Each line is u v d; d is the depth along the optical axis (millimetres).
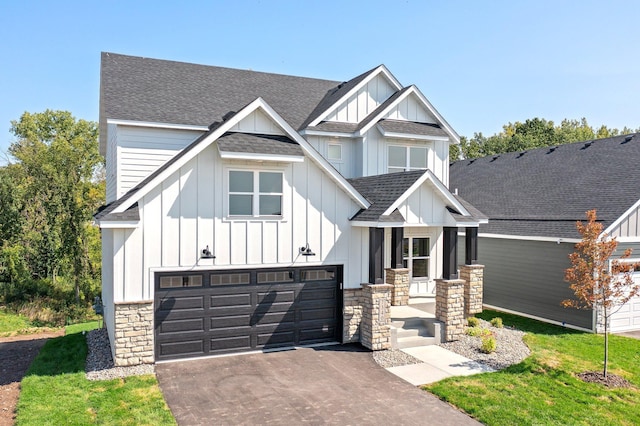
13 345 16484
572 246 17156
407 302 17328
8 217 28422
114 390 10266
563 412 9500
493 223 21422
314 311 13945
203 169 12469
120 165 15625
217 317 12781
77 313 26188
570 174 21750
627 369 12305
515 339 14977
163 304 12203
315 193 13758
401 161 19078
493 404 9758
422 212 14102
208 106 17656
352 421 9023
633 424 9117
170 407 9516
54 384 10703
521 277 19422
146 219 11875
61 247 27938
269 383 10891
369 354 13141
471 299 17734
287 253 13414
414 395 10297
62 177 28266
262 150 12555
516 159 26875
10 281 28984
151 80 18312
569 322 17328
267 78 21344
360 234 14312
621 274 16672
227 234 12719
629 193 17531
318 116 17906
